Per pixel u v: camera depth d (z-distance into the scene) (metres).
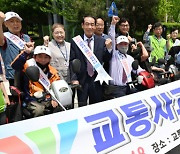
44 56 3.29
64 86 3.11
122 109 2.78
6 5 13.98
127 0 15.30
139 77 3.92
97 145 2.47
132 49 4.51
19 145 2.02
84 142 2.39
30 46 3.31
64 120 2.34
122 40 3.99
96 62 3.81
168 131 3.17
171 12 19.70
